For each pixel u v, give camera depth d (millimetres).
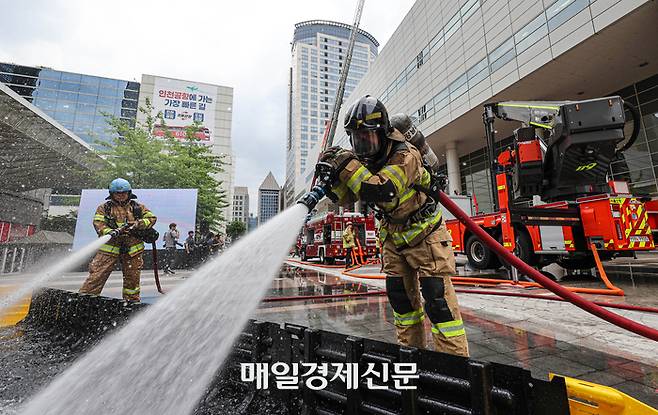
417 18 23438
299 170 97438
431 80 21562
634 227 4949
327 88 104750
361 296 4953
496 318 3348
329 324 3268
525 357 2252
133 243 3791
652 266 7746
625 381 1855
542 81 15070
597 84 15227
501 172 6070
